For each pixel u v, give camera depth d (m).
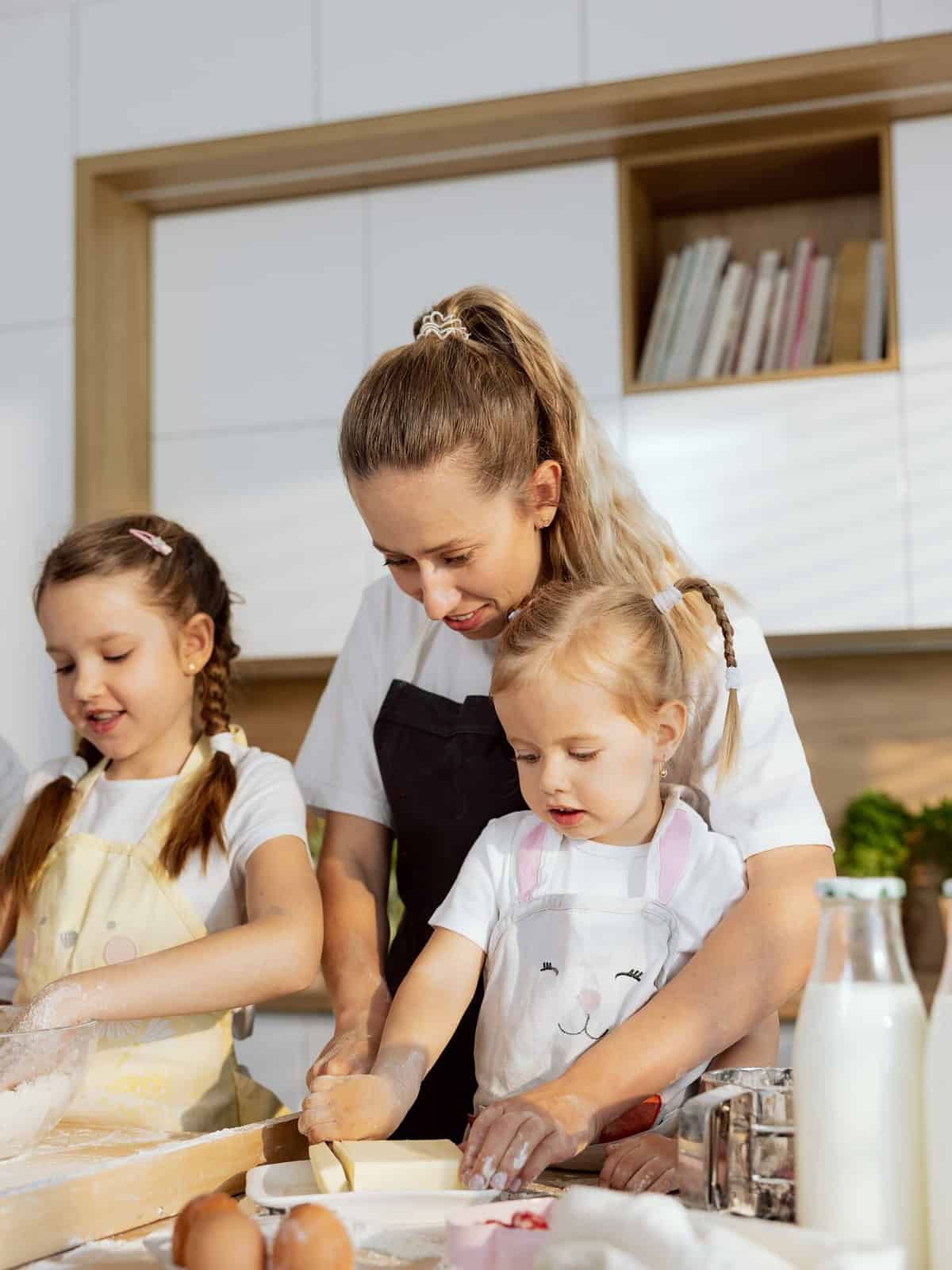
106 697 1.36
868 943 0.71
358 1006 1.18
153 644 1.37
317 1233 0.66
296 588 2.75
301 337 2.80
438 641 1.32
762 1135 0.77
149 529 1.44
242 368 2.83
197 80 2.81
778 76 2.46
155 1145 1.00
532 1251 0.70
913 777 2.75
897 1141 0.68
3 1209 0.77
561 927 1.09
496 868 1.14
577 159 2.68
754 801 1.10
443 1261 0.72
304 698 2.98
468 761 1.25
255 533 2.78
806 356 2.63
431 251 2.74
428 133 2.64
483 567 1.11
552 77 2.59
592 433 1.20
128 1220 0.85
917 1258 0.68
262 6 2.78
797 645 2.56
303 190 2.82
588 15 2.58
